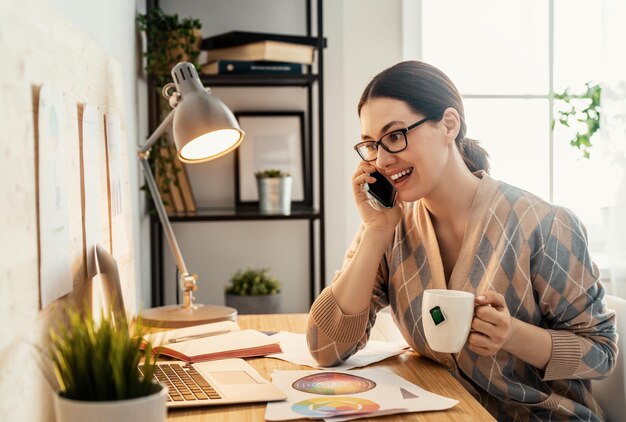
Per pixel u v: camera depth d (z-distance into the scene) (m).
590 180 2.93
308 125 2.76
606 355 1.27
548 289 1.29
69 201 1.12
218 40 2.47
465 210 1.36
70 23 1.16
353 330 1.28
